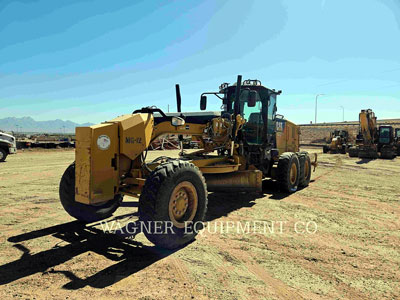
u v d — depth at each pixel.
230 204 6.61
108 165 4.01
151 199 3.69
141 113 4.60
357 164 17.03
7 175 10.50
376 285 3.11
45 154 21.42
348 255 3.87
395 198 7.45
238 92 6.54
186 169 4.07
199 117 5.90
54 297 2.78
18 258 3.62
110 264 3.49
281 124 9.20
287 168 7.76
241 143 7.12
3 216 5.40
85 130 3.87
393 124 62.56
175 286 3.01
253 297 2.83
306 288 3.02
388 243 4.32
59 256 3.69
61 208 5.98
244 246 4.11
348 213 5.95
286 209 6.20
